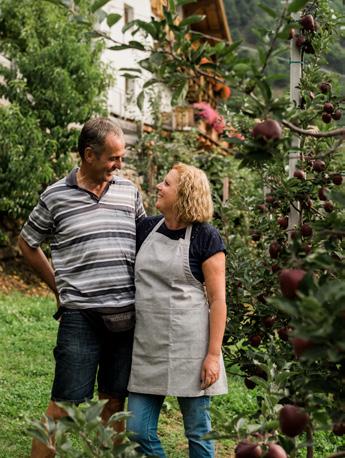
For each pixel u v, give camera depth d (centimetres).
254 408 580
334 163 391
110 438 218
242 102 204
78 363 355
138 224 374
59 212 363
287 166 410
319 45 386
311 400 212
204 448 343
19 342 787
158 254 345
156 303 341
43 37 1282
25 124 1195
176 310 339
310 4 392
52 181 1307
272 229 421
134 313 358
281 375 258
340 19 402
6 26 1277
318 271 294
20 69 1257
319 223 221
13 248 1341
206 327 343
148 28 211
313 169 373
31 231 375
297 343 176
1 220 1314
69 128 1366
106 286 355
